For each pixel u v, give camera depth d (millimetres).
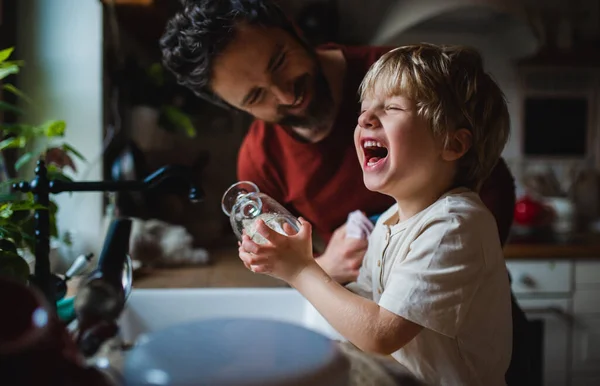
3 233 722
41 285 667
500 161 1097
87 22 1431
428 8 1917
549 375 1910
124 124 1636
